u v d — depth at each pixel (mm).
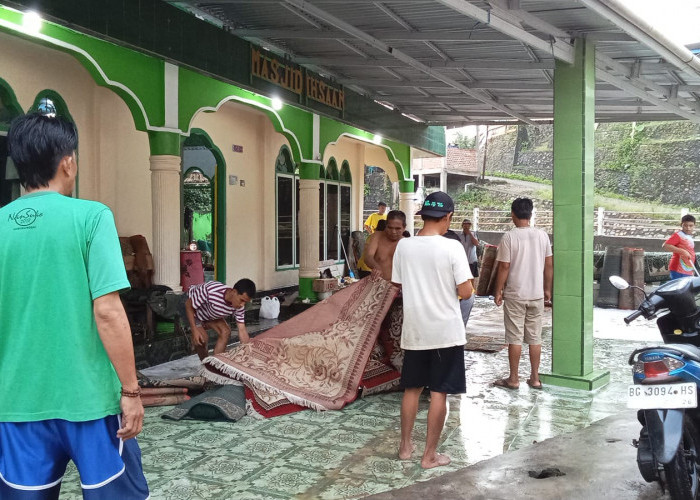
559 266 6285
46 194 2322
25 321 2230
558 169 6309
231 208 11242
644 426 3688
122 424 2336
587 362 6281
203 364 5562
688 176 32938
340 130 11922
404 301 4246
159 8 6457
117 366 2271
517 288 6012
